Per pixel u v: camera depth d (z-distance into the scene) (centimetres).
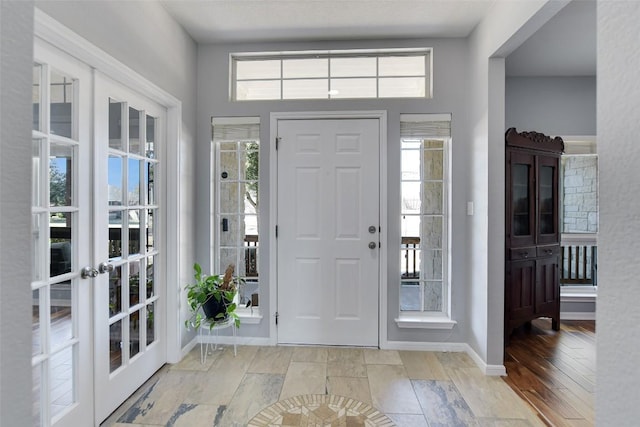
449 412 181
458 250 258
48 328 140
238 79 277
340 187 264
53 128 144
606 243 46
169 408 183
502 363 222
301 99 265
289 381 212
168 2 213
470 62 251
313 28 244
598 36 47
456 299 258
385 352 255
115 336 184
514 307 275
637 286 43
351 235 264
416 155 270
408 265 272
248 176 277
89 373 162
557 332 303
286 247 267
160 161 227
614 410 45
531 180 285
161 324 229
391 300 261
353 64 271
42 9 130
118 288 186
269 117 266
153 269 222
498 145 223
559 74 318
